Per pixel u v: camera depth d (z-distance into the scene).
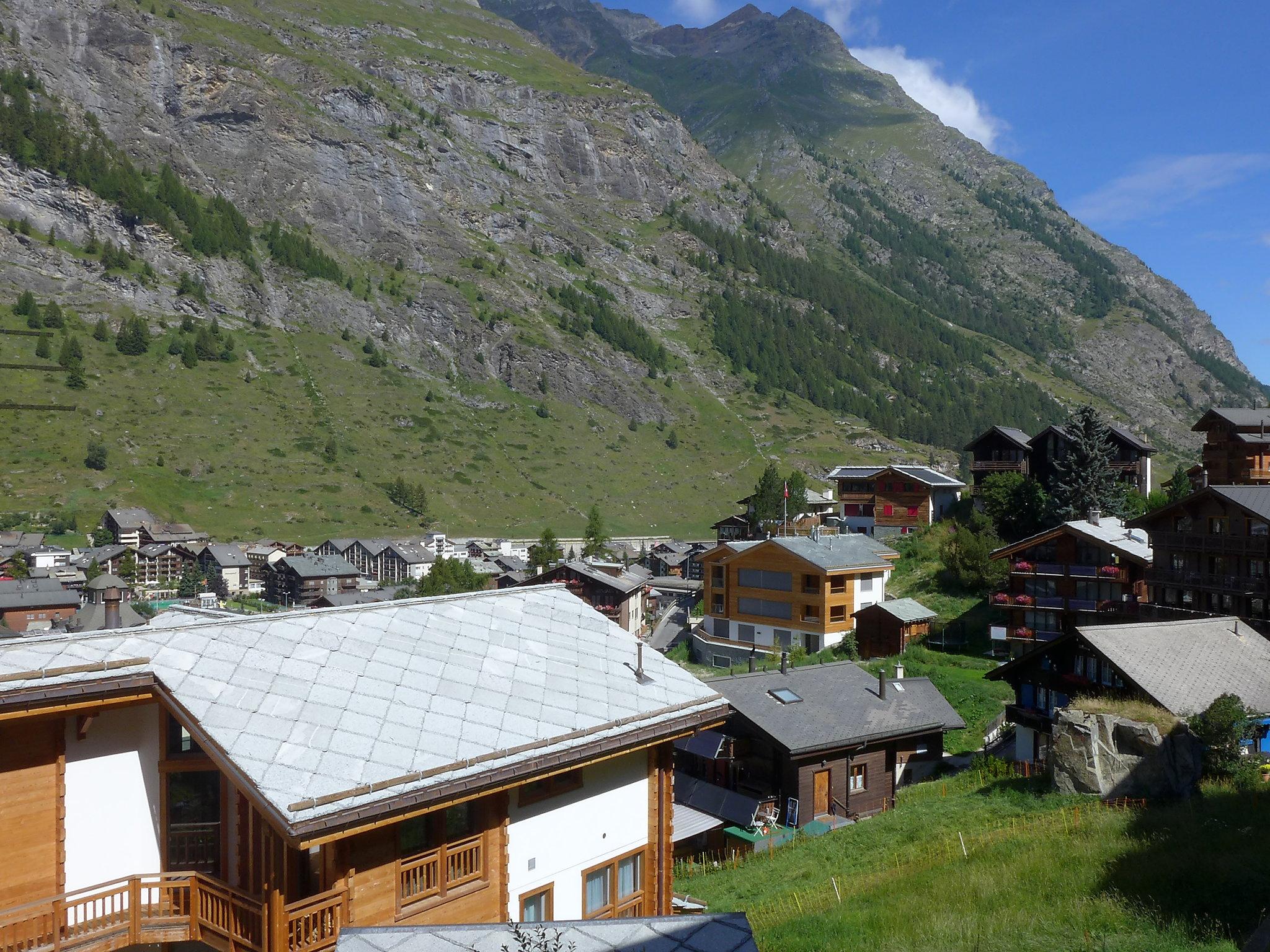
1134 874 17.62
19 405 167.62
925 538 86.25
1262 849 17.89
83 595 103.50
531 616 19.45
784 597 70.75
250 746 12.33
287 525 160.88
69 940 12.41
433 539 159.50
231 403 193.00
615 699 17.03
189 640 14.35
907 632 61.41
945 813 28.12
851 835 28.53
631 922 9.91
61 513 145.12
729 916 10.02
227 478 170.25
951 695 48.84
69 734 13.06
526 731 14.93
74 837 13.05
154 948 13.81
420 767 13.04
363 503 174.50
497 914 14.89
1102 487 73.50
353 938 9.70
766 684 37.16
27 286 199.25
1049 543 58.25
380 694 14.63
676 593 118.75
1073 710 27.83
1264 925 14.18
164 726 13.80
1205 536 47.75
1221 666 31.72
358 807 11.92
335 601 121.00
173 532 146.62
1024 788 28.70
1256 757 27.09
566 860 16.36
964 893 18.53
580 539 177.38
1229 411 75.69
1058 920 15.93
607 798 17.30
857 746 34.31
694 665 75.25
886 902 19.23
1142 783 25.28
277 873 12.17
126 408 179.00
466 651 16.98
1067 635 34.62
